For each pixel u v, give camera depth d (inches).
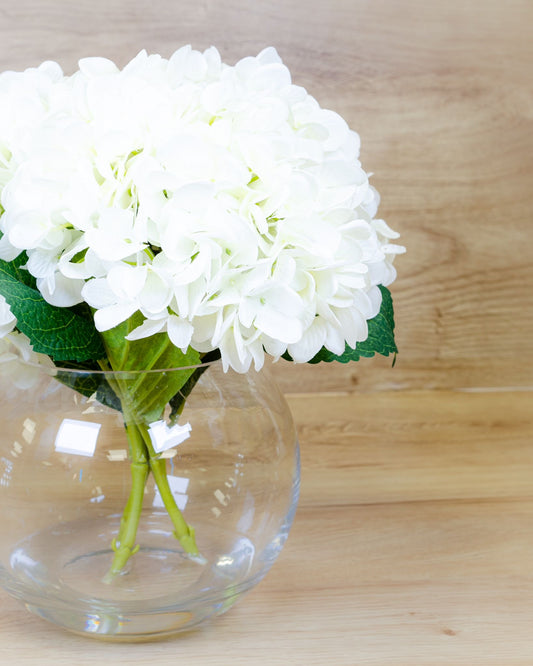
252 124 23.5
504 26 47.1
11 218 23.0
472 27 46.7
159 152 22.5
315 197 23.4
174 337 22.8
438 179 47.5
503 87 47.6
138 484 25.8
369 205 26.0
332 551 33.0
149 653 27.6
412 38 46.0
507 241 49.0
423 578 31.6
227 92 23.5
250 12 44.0
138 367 25.7
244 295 22.8
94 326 25.4
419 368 49.2
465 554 33.1
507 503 36.9
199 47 43.9
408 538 34.0
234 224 22.4
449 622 29.4
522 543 34.0
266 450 26.6
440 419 45.1
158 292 22.7
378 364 48.6
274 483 26.7
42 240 23.3
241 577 26.8
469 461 40.5
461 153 47.6
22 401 25.9
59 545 25.9
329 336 24.4
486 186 48.2
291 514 27.7
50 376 25.7
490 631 29.1
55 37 42.9
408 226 47.6
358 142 26.5
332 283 23.5
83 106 23.8
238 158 23.3
